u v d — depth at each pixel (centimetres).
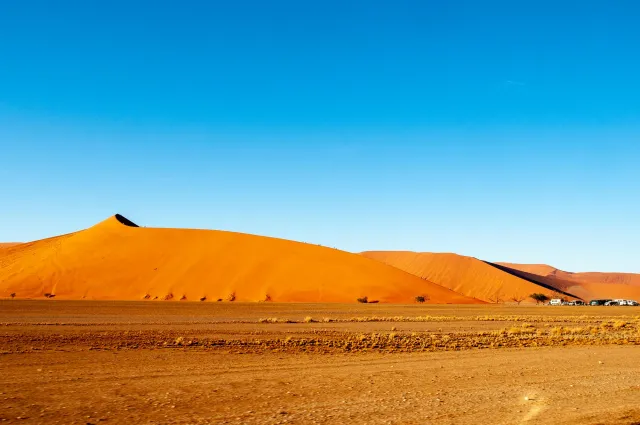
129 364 1908
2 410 1105
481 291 18325
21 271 12000
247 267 11719
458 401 1309
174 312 6075
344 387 1495
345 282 11338
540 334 3759
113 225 13950
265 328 3938
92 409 1136
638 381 1694
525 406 1256
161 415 1094
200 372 1742
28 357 2047
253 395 1341
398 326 4400
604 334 3922
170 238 13062
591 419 1120
